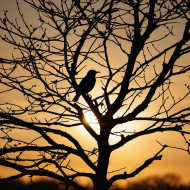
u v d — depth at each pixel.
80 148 12.34
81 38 10.03
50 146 11.85
